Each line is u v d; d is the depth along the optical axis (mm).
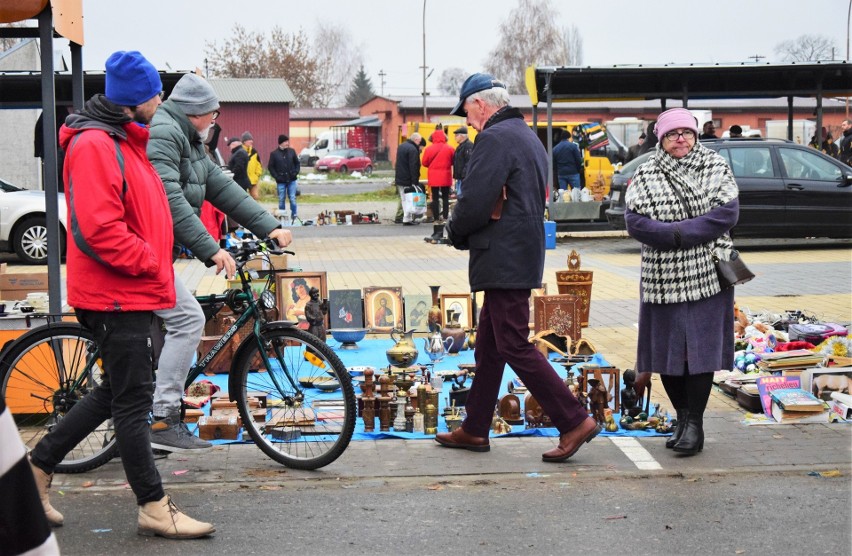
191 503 5008
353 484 5305
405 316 9195
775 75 19594
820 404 6395
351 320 8883
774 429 6281
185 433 5562
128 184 4414
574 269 9508
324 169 60094
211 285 12234
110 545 4438
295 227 23297
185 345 5453
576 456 5734
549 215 18609
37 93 16750
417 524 4691
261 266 8953
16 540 1423
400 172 23969
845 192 16328
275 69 83750
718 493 5109
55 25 6355
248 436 6012
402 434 6160
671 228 5469
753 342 7781
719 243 5574
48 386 5590
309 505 4977
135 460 4469
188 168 5574
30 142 20672
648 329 5770
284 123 53250
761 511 4836
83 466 5430
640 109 50406
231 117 52719
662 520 4719
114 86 4418
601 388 6227
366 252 16656
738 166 16391
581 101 19328
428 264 14602
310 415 5617
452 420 6137
